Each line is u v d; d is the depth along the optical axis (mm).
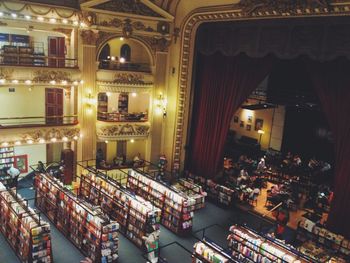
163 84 17703
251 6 13836
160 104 17766
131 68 17594
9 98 16484
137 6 16219
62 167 16625
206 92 17828
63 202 12688
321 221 14383
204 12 15953
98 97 18125
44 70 14594
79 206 11773
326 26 12555
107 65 17016
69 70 15234
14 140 14523
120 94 18609
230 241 10953
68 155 16375
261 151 21891
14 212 11398
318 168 18297
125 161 18359
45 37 17016
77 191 15258
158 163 18406
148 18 16594
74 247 12086
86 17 15195
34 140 15008
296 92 17484
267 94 18859
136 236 12383
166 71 17672
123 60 17250
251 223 14539
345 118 13070
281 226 13234
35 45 17047
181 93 17750
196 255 9289
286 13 12938
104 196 13867
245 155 20562
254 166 19000
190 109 18500
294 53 13641
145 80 17203
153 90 17609
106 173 16250
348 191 13109
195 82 18406
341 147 13266
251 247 10328
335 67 13156
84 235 11523
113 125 16719
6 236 12242
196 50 17656
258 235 10695
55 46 17031
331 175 18250
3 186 13117
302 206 15891
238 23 15352
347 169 13109
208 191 16812
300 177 17672
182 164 18766
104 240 10750
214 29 16547
